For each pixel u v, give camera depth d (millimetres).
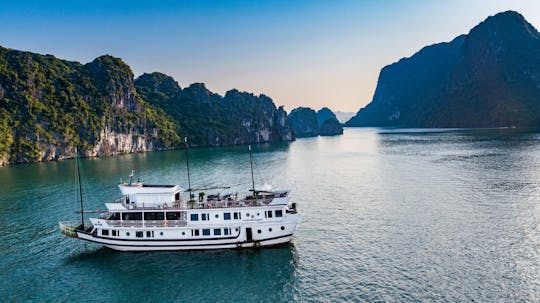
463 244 47688
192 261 46000
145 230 48344
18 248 52062
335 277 40375
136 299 37781
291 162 154125
